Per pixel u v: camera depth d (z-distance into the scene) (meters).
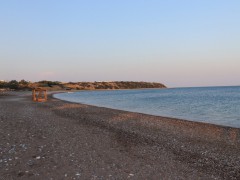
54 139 14.16
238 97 67.25
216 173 10.12
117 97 85.88
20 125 18.16
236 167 10.83
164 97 76.88
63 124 20.22
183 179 9.38
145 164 10.86
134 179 9.14
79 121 22.62
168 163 11.14
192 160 11.67
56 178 8.80
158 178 9.36
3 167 9.52
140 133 17.56
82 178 8.91
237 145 14.61
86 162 10.60
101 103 56.00
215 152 13.05
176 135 17.30
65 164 10.18
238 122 24.69
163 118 26.19
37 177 8.82
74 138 14.80
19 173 9.07
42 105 41.28
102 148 12.95
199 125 21.73
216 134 17.77
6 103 43.22
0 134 14.55
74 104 45.22
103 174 9.41
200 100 58.03
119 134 16.86
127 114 29.59
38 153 11.34
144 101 60.38
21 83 175.75
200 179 9.45
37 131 16.17
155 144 14.40
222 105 43.03
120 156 11.78
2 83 152.62
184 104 47.66
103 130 18.16
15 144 12.52
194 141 15.53
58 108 36.53
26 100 55.34
